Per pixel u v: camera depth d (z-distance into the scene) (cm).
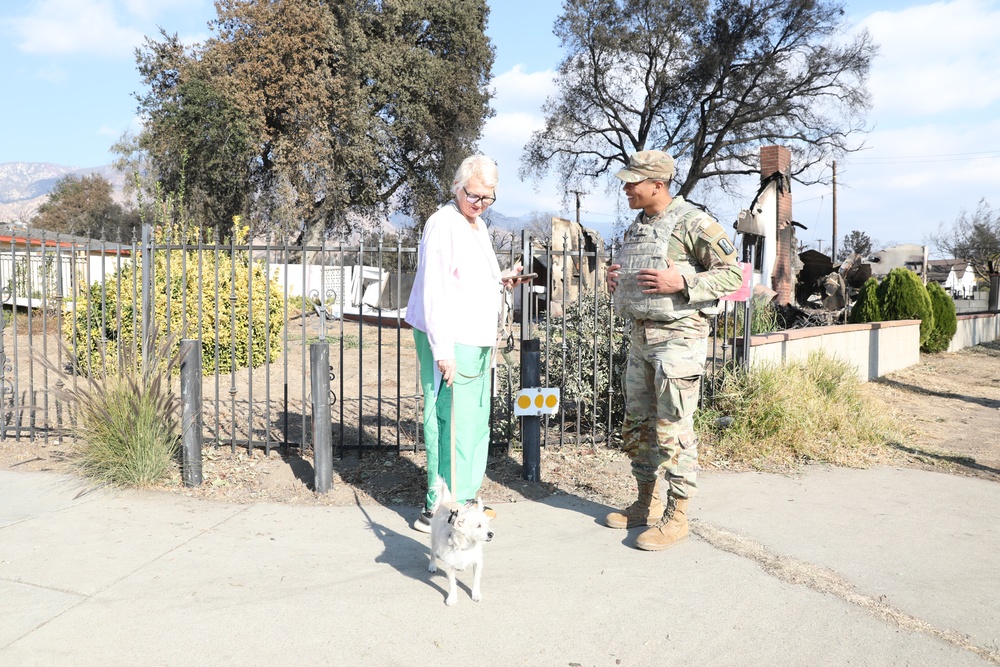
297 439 568
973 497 463
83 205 5069
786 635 277
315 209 3039
